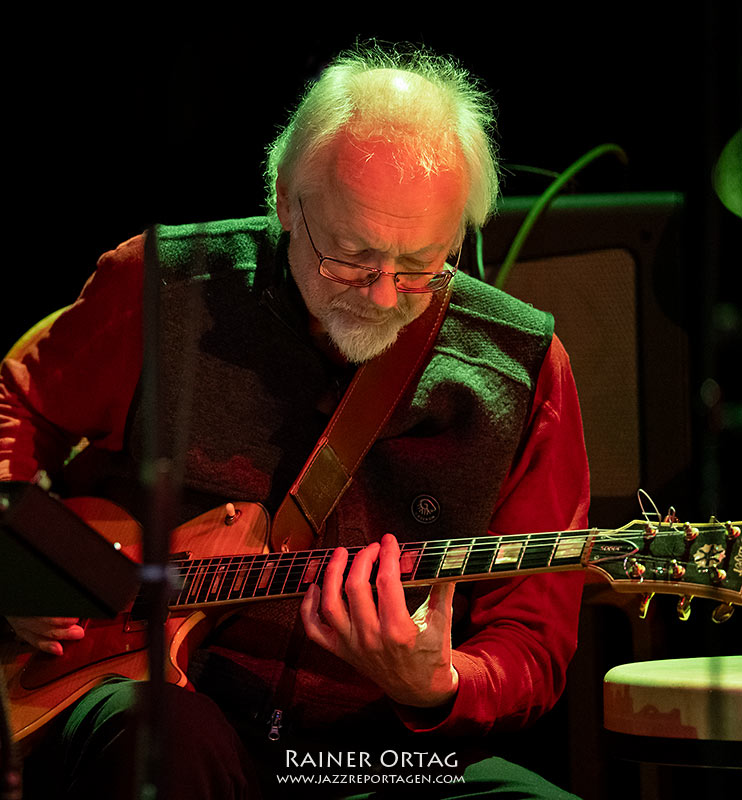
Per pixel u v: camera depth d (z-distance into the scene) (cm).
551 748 455
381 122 309
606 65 562
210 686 344
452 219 314
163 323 352
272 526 338
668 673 317
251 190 528
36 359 371
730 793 464
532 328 357
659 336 437
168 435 349
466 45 565
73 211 554
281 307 344
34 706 318
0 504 198
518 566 316
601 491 440
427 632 305
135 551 345
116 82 538
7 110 539
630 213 437
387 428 346
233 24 529
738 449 554
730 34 438
